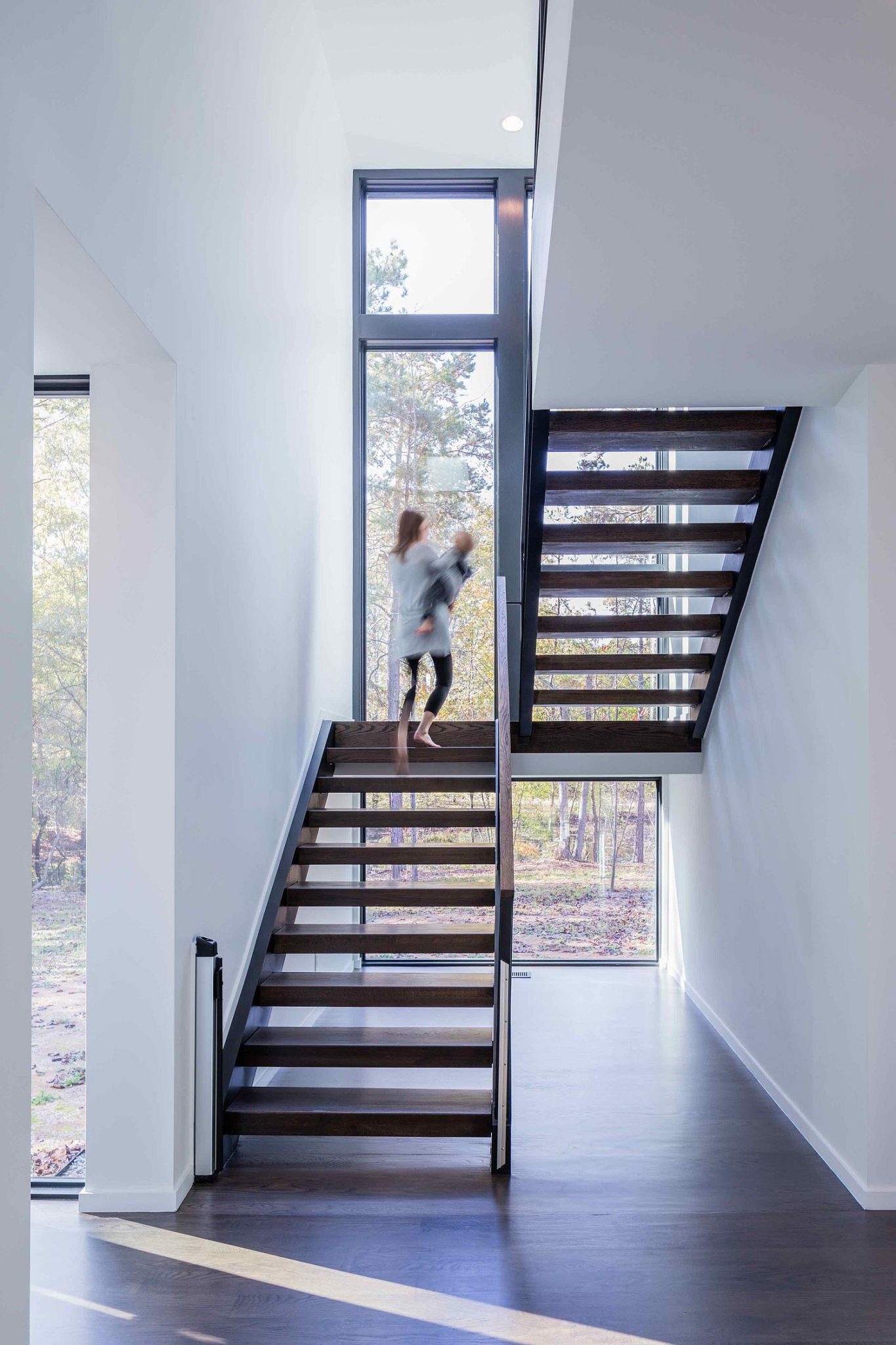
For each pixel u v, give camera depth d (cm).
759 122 226
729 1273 301
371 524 748
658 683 720
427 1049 404
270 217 488
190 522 358
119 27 297
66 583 373
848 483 378
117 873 341
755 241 280
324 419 623
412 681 569
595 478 458
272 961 462
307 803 528
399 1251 314
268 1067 408
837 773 384
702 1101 455
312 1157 391
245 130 443
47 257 276
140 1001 341
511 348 746
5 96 229
